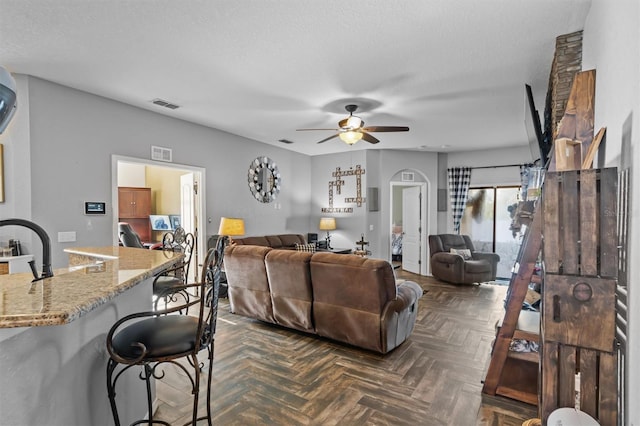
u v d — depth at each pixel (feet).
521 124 16.44
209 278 5.36
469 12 7.40
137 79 11.16
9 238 10.75
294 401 7.71
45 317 3.05
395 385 8.43
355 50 9.16
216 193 18.04
